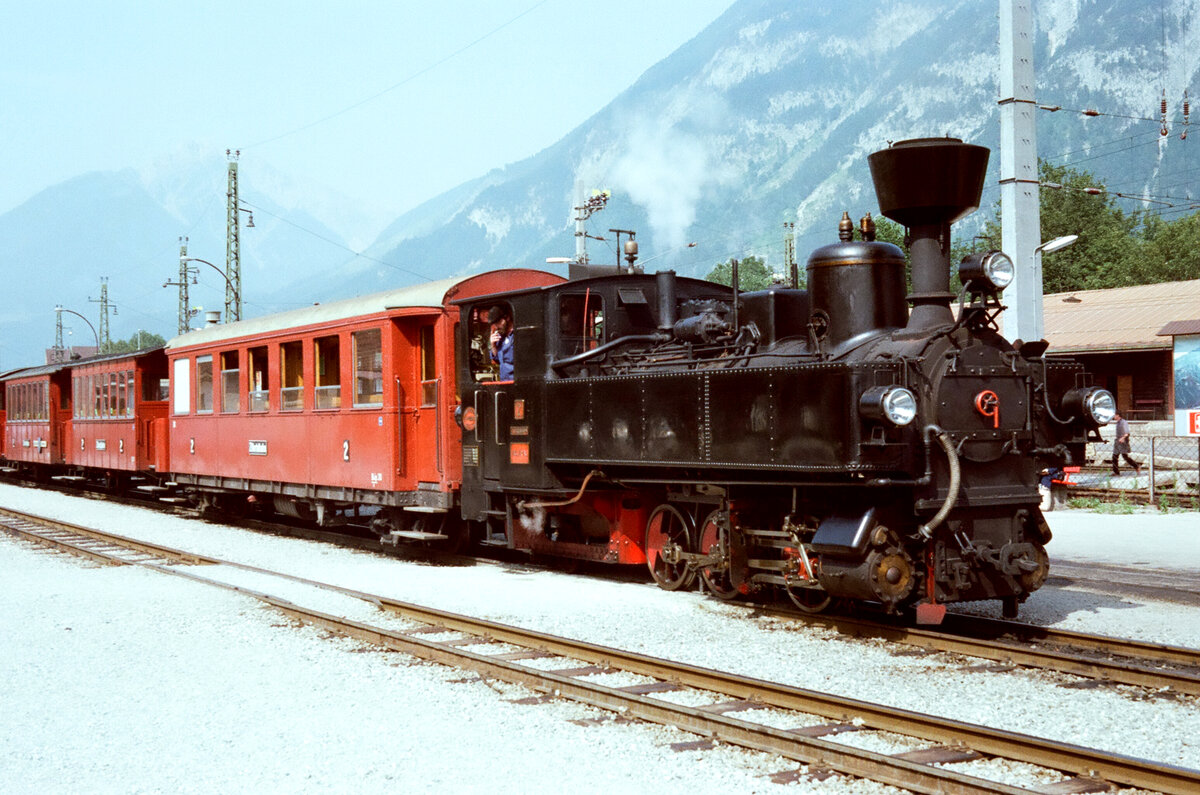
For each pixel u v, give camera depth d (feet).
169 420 68.39
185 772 18.02
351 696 22.76
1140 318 116.88
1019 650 24.31
